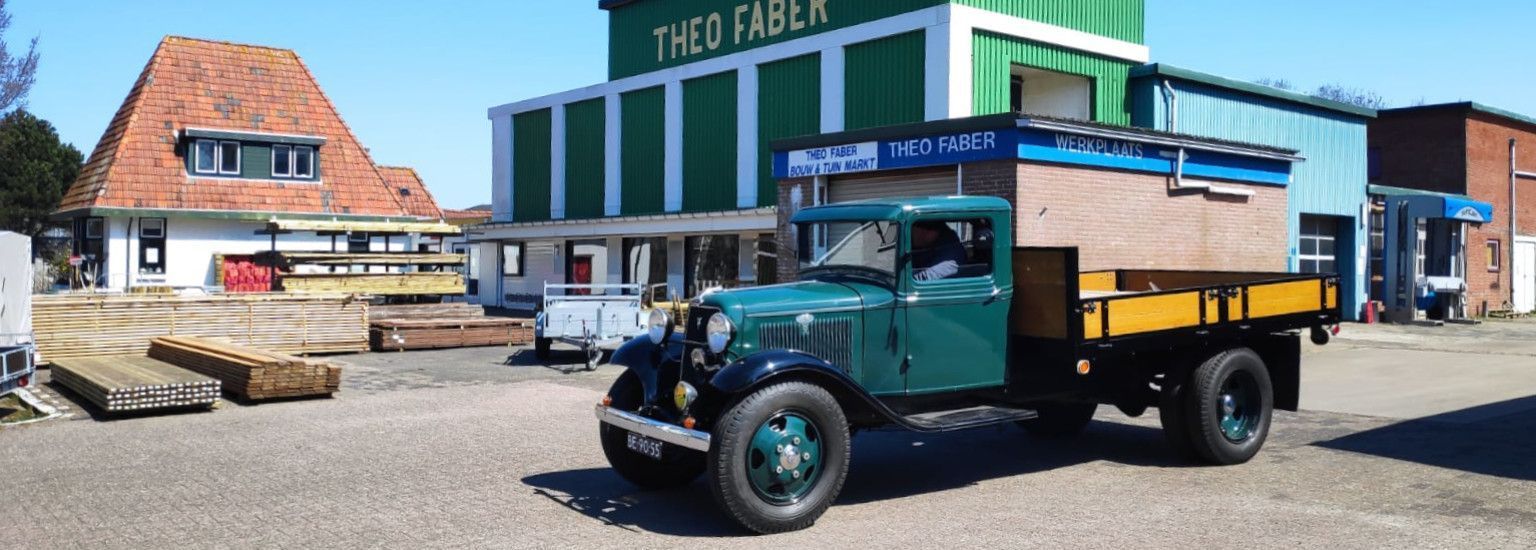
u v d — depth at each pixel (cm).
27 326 1418
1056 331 773
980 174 1487
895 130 1595
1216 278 1013
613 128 2933
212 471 827
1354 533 618
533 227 3134
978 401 800
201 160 2741
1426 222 2495
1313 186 2367
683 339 729
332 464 854
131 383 1102
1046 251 780
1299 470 806
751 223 2384
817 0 2391
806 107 2392
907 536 632
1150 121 2270
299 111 2977
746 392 647
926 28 2098
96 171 2741
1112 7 2373
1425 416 1055
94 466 847
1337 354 1678
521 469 838
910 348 753
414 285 2078
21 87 3117
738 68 2552
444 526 661
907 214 748
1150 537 617
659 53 2811
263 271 2723
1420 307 2412
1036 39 2173
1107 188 1554
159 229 2653
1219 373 821
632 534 645
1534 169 3045
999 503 717
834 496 666
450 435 987
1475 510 668
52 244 4897
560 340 1566
